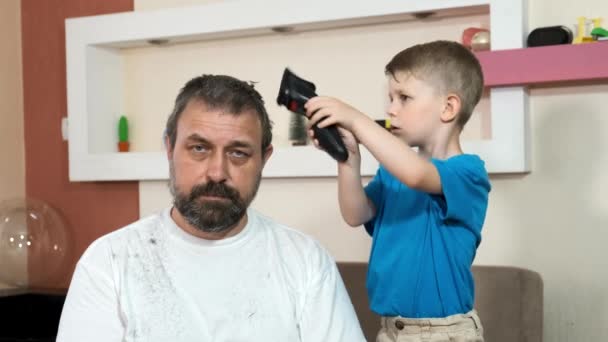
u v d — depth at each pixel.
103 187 2.85
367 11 2.32
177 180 1.33
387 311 1.66
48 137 2.93
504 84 2.15
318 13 2.38
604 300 2.19
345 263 2.32
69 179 2.89
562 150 2.22
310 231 2.52
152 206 2.76
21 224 2.64
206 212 1.31
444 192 1.55
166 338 1.31
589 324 2.21
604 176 2.18
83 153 2.76
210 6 2.54
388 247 1.69
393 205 1.72
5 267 2.63
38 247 2.64
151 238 1.39
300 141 2.50
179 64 2.74
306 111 1.52
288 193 2.55
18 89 2.95
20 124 2.96
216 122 1.31
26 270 2.65
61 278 2.74
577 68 2.07
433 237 1.64
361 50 2.46
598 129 2.18
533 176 2.26
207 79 1.38
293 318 1.38
